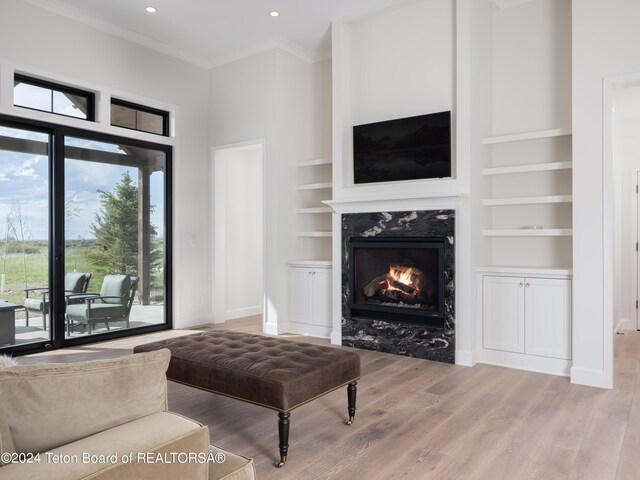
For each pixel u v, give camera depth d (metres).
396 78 4.61
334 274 4.84
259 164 6.89
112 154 5.04
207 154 5.98
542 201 3.94
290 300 5.43
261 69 5.45
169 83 5.52
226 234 6.33
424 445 2.49
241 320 6.28
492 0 4.40
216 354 2.68
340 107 4.83
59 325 4.57
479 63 4.22
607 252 3.44
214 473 1.34
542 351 3.81
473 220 4.07
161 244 5.55
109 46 4.91
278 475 2.17
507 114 4.45
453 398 3.21
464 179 4.04
